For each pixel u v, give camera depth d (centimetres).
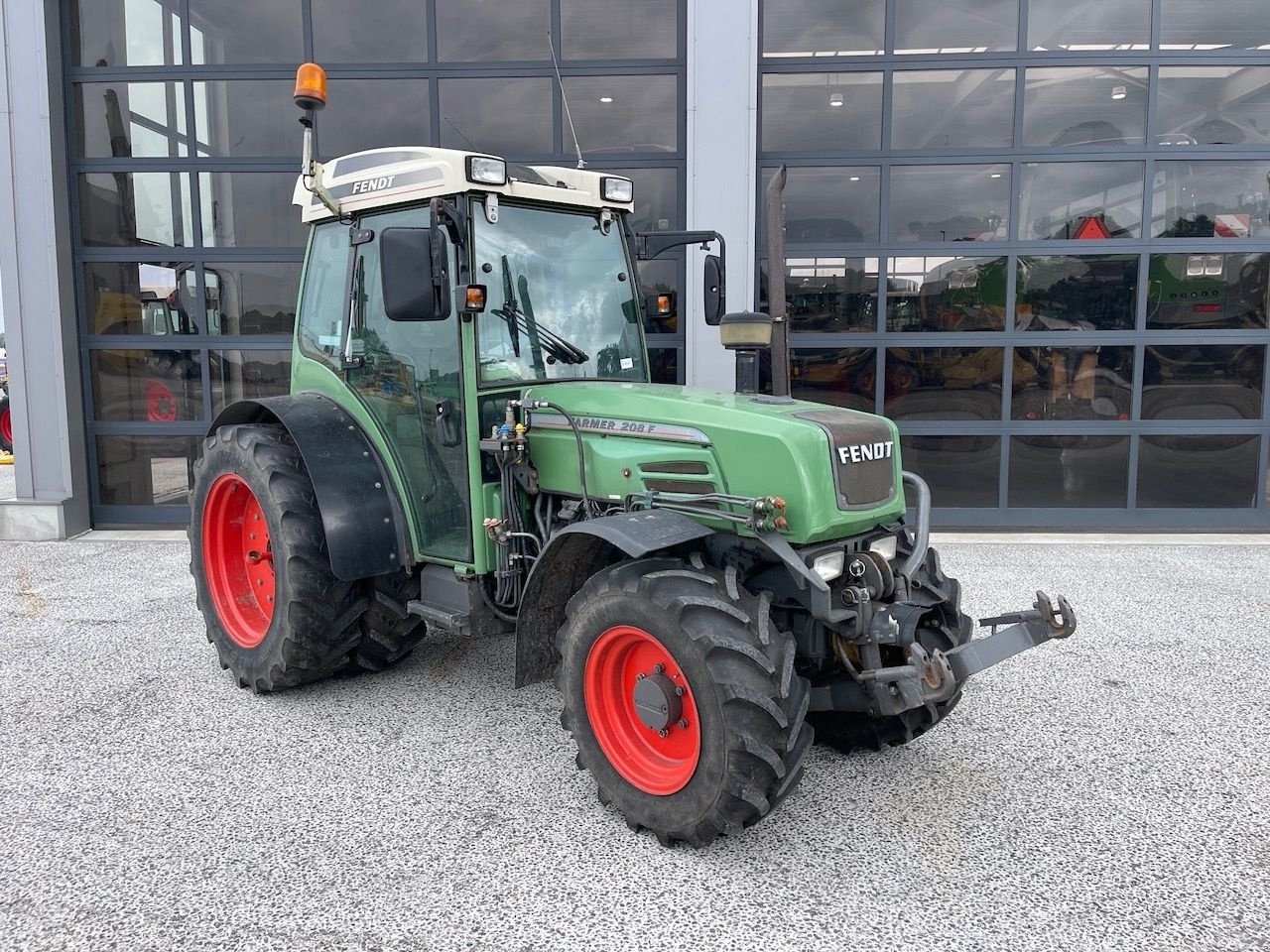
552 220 356
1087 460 725
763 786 241
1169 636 463
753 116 671
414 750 330
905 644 272
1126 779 308
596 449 313
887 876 249
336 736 342
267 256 726
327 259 397
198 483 408
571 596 310
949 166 707
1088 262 709
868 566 284
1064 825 277
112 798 291
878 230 714
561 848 262
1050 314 714
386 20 711
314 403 388
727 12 664
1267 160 693
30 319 705
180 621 491
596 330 368
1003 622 294
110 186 725
